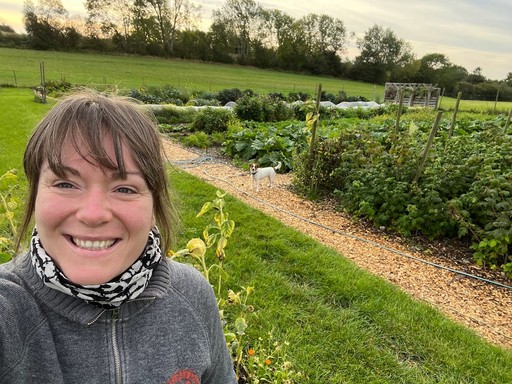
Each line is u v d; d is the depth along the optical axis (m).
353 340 2.94
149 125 0.94
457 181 5.10
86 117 0.82
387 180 5.35
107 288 0.87
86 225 0.82
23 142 9.27
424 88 30.59
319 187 6.96
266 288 3.52
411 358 2.86
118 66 47.91
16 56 47.06
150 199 0.92
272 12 69.75
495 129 8.04
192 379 1.05
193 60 65.62
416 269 4.35
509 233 4.25
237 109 15.02
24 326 0.85
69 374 0.90
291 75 65.12
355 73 70.62
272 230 4.85
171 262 1.18
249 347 2.70
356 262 4.42
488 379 2.69
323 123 14.32
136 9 62.03
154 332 1.00
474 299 3.82
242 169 8.75
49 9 56.75
